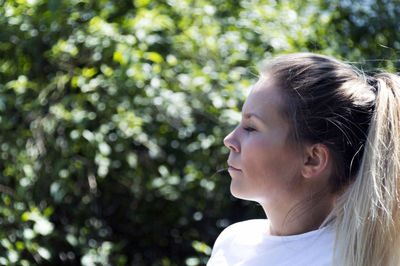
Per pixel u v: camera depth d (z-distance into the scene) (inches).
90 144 100.4
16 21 101.3
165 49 107.0
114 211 115.2
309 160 46.9
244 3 120.0
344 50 122.7
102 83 100.3
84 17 108.6
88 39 102.1
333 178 47.2
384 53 131.1
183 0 110.3
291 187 47.3
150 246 117.7
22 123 103.0
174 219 116.8
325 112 46.5
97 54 103.0
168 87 104.7
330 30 128.9
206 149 107.1
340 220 45.6
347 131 46.7
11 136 101.3
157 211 116.3
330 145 46.5
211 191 110.0
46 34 105.5
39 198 101.7
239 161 48.6
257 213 110.3
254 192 48.4
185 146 108.2
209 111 103.7
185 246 117.0
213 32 109.0
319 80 47.3
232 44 110.3
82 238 103.5
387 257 44.8
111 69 100.7
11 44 106.3
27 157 98.9
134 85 99.5
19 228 96.5
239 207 114.2
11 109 102.8
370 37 133.2
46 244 98.2
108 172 109.1
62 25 105.8
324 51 117.2
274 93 47.3
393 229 45.0
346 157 46.9
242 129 48.9
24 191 96.8
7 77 105.9
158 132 108.0
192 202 111.5
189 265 105.4
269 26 116.7
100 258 101.3
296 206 47.8
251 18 117.0
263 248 49.4
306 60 48.8
